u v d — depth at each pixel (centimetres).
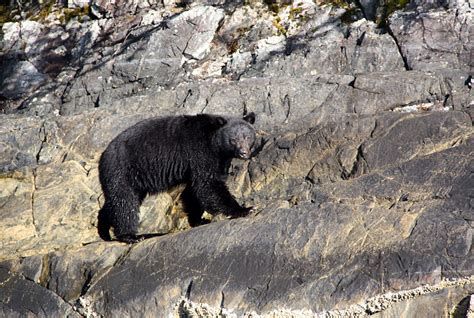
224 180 3188
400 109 3522
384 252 2520
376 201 2786
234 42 4397
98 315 2675
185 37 4369
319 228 2658
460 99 3453
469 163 2783
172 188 3266
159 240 2812
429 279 2422
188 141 3059
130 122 3641
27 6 5131
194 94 3775
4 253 3142
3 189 3372
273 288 2542
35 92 4578
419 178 2809
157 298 2634
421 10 4097
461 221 2531
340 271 2522
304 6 4450
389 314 2434
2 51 4809
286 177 3234
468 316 2298
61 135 3647
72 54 4738
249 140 3059
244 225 2748
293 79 3766
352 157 3103
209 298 2580
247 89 3741
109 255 2828
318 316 2472
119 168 3039
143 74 4328
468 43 3862
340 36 4209
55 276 2806
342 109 3559
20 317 2762
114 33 4672
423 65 3869
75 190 3316
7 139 3631
